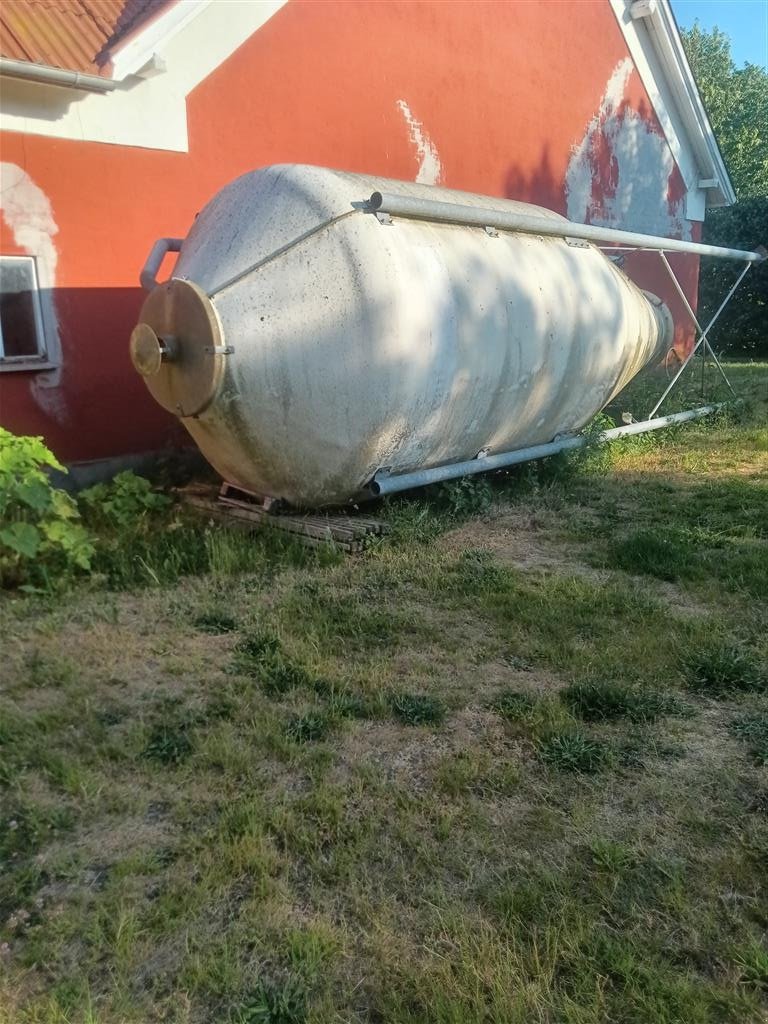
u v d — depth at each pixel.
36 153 6.32
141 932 2.44
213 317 4.99
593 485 7.45
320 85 8.25
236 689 3.82
